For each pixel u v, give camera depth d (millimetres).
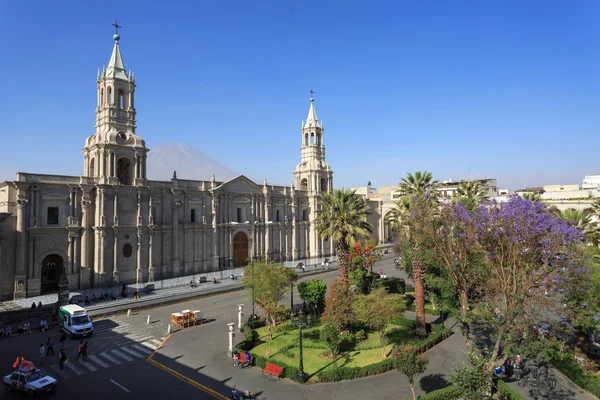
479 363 26266
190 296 58875
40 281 57156
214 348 38156
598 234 46250
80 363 34562
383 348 34906
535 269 28375
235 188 81938
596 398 27672
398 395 28203
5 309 49531
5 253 54031
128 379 31328
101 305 53344
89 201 61656
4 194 56688
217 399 28062
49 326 45062
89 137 68188
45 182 57094
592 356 33125
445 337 39531
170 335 42156
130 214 65750
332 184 103188
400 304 34906
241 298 59125
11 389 29328
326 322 37125
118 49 68188
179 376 31797
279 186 91875
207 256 76562
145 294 60188
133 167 67062
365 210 47188
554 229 27828
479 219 31969
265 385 30016
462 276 32812
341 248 44938
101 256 61625
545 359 31000
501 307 28750
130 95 68062
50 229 57531
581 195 91500
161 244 69750
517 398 26391
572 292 28016
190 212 74625
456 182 119188
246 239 84438
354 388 29359
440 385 29562
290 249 93562
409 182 47688
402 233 43312
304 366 33094
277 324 44812
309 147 100062
